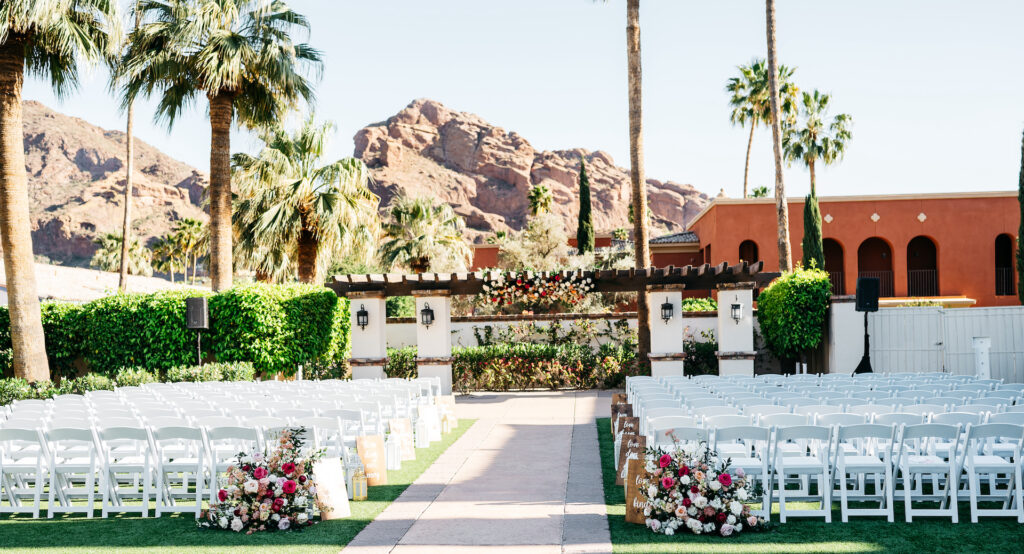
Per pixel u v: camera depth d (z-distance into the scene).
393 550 5.51
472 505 6.88
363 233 21.14
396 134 113.19
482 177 109.81
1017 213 27.70
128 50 16.23
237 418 7.07
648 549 5.41
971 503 6.04
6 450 7.59
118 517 6.75
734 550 5.34
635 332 20.31
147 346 15.87
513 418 13.28
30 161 176.25
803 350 16.52
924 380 10.54
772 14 20.14
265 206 20.06
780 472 6.11
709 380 10.94
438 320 16.69
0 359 15.36
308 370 17.62
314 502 6.41
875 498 6.49
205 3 15.95
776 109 20.14
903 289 28.09
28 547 5.75
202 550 5.59
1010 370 15.58
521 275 16.14
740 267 15.30
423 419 10.37
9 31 13.50
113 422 7.26
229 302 15.67
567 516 6.41
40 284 27.30
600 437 10.90
